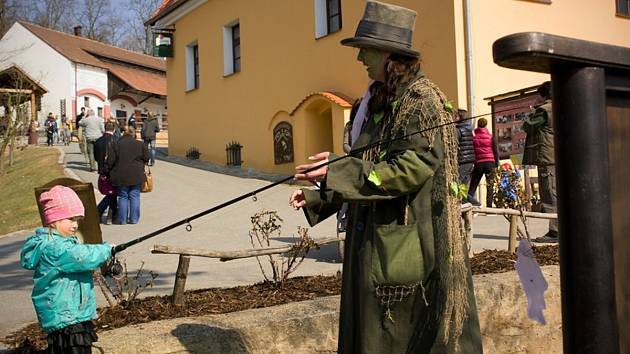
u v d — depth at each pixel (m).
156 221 11.16
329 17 16.45
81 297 3.26
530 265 2.15
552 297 4.65
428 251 2.43
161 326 3.55
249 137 19.62
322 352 3.81
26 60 43.34
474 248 7.27
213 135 21.70
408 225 2.46
